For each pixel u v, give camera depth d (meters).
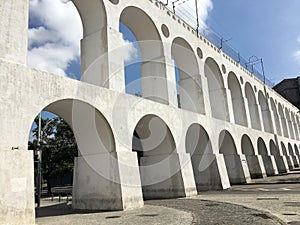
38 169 17.02
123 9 14.60
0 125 8.06
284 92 58.47
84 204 12.15
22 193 7.92
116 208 11.14
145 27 16.98
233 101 28.20
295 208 9.62
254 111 31.53
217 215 9.16
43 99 9.37
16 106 8.54
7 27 9.08
